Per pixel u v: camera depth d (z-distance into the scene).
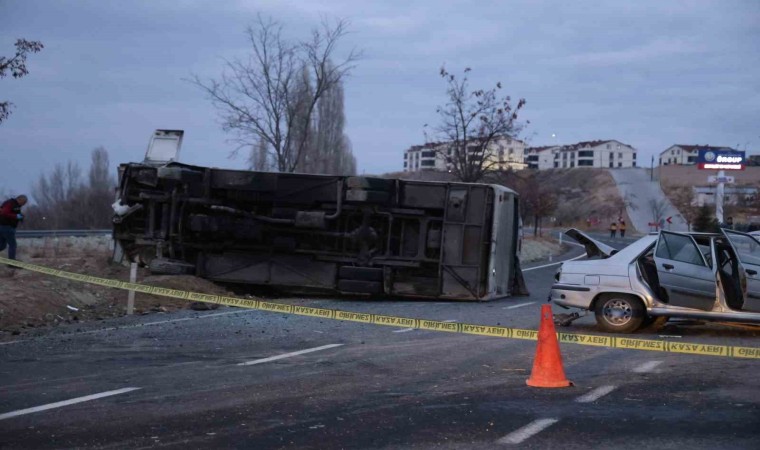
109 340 12.58
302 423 7.61
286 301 19.67
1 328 13.66
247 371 10.14
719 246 13.88
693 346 10.48
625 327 14.02
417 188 19.95
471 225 19.88
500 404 8.43
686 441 7.05
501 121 36.69
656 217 99.06
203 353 11.45
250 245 20.28
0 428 7.42
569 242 63.88
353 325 14.72
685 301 13.66
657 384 9.52
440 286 19.88
